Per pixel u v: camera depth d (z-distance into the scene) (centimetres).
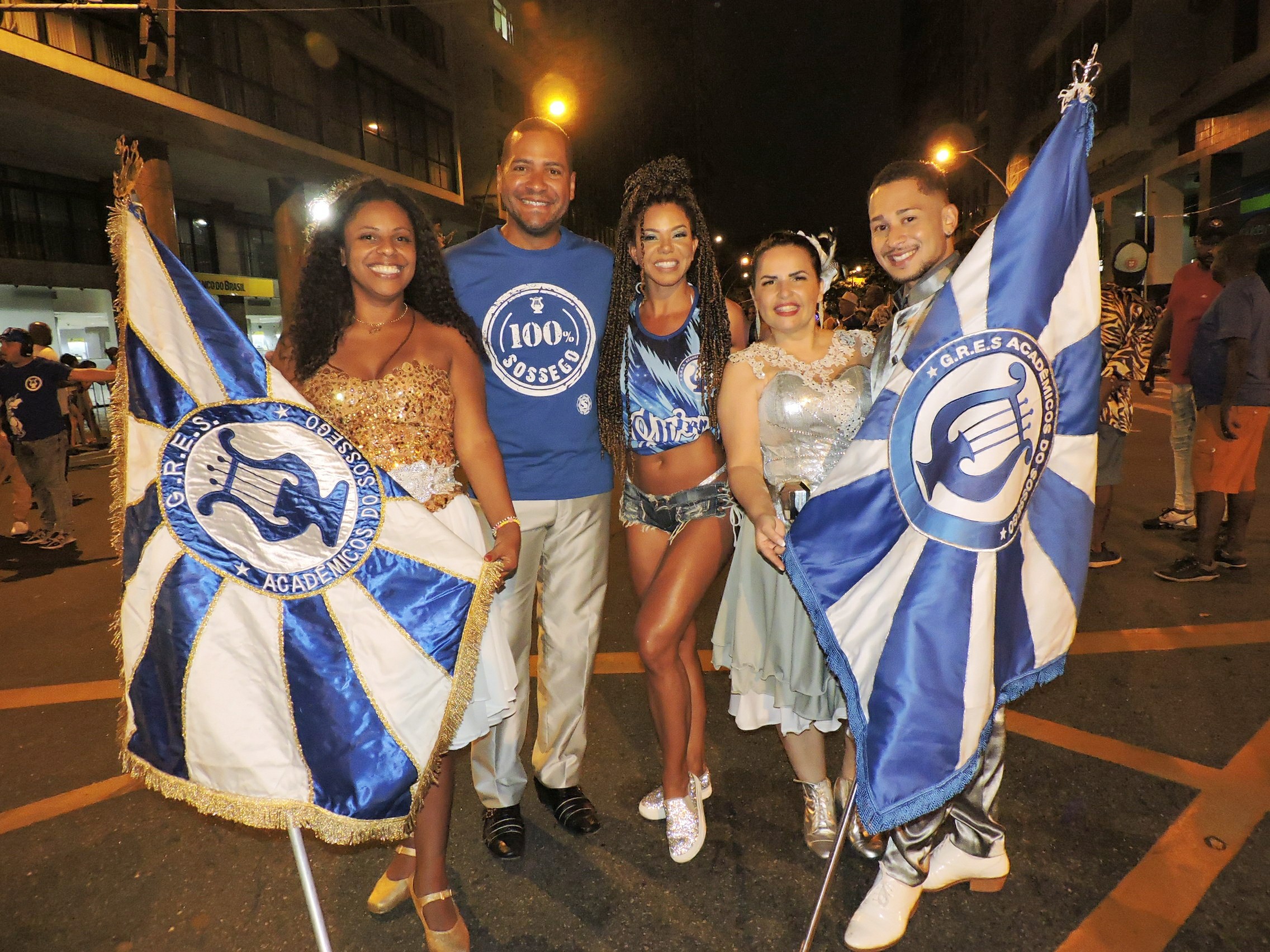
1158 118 2638
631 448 286
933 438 213
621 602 525
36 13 1453
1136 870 250
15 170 1930
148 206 1739
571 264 288
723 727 361
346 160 2234
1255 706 342
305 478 222
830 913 243
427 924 231
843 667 218
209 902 256
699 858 270
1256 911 231
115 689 420
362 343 242
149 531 208
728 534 276
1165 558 546
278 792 199
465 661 221
